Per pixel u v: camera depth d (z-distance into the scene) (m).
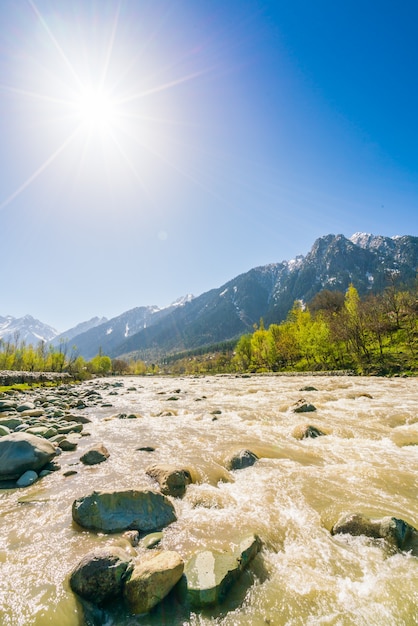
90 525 6.60
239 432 14.30
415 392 24.45
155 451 11.86
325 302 109.38
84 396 31.03
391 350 56.38
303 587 4.91
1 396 29.19
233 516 7.07
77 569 4.96
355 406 18.83
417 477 8.75
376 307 70.12
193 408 21.66
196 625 4.29
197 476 9.39
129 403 25.34
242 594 4.77
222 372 117.25
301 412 17.61
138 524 6.62
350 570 5.28
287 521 6.81
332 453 10.96
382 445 11.66
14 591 4.83
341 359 63.16
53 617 4.35
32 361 99.19
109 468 10.17
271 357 82.31
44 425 15.55
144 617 4.43
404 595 4.68
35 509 7.58
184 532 6.44
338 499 7.64
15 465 9.53
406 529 6.00
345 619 4.32
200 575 4.87
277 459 10.49
